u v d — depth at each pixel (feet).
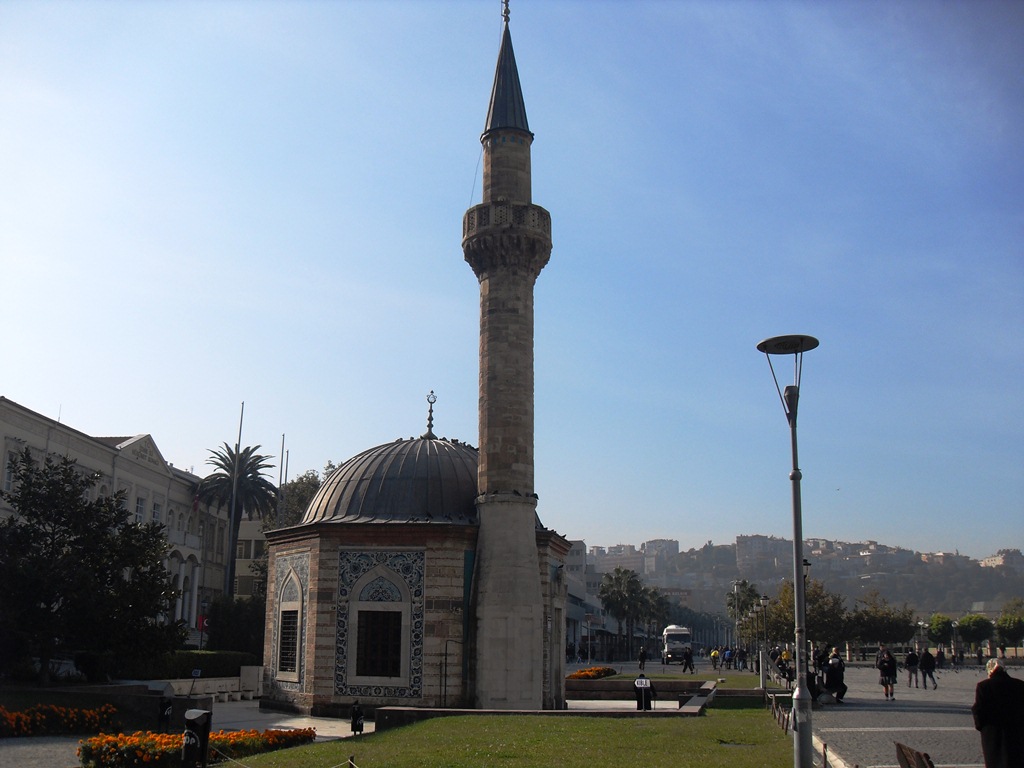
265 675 149.59
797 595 68.74
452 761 73.26
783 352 74.13
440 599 133.59
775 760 73.00
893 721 104.42
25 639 138.51
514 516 134.72
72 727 110.83
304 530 142.92
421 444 152.35
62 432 225.97
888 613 430.61
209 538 342.23
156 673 184.14
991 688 53.36
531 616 132.05
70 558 133.08
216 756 87.45
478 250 142.20
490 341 140.26
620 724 99.86
